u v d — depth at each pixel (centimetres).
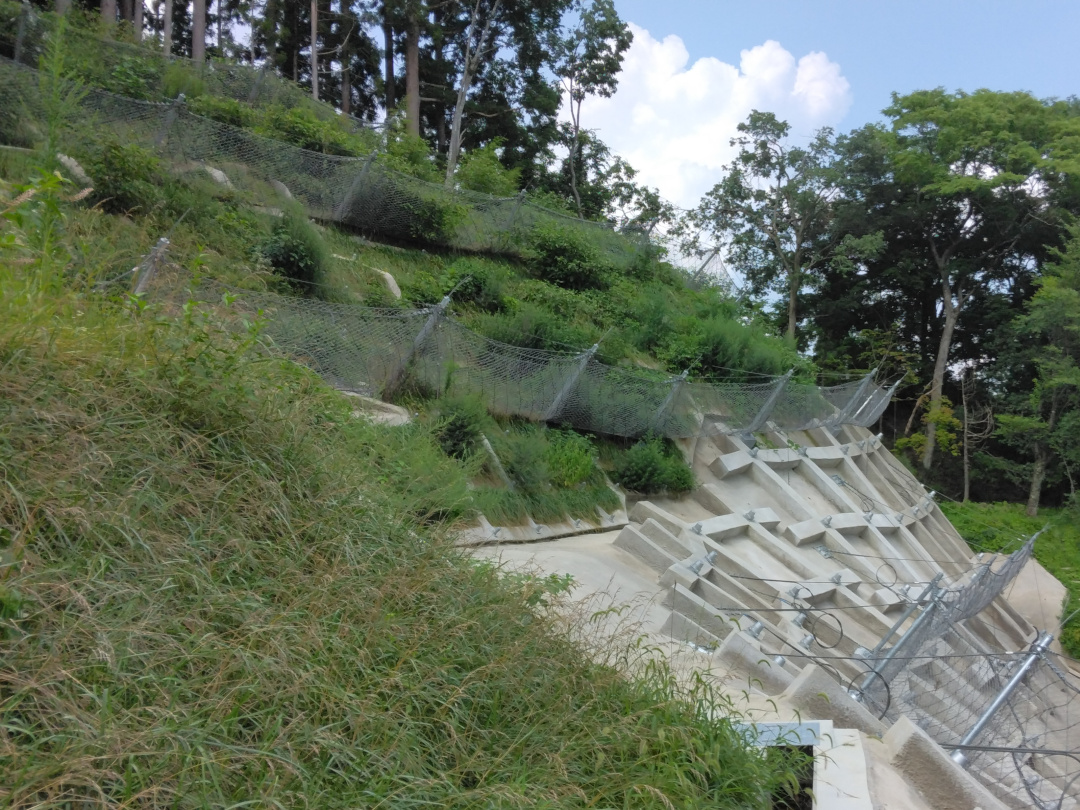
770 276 4197
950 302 3906
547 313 1725
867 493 2042
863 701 946
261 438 543
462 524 810
